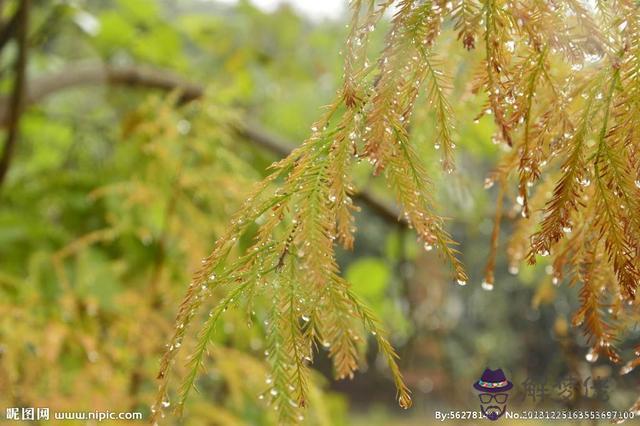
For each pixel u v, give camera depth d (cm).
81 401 164
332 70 363
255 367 193
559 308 198
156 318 189
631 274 66
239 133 286
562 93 69
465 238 437
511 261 110
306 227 68
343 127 68
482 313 470
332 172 68
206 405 194
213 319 70
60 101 359
